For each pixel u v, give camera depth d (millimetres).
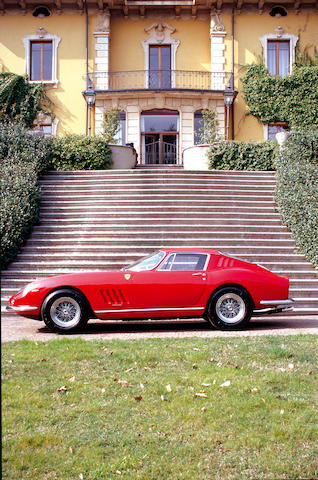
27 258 11086
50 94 24078
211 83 24156
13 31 24281
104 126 22688
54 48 24172
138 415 3857
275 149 17078
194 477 2971
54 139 17156
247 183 15070
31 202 12547
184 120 23234
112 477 2988
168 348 5840
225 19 24219
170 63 24766
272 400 4125
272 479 2955
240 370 4922
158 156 23375
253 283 7531
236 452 3285
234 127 23828
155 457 3217
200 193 14133
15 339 6770
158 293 7375
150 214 12805
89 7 24188
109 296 7328
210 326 8000
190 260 7652
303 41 24203
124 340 6410
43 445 3385
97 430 3605
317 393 4340
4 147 15633
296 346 5965
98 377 4723
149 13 24719
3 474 3010
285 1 23938
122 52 24703
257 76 23891
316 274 10664
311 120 23656
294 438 3486
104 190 14117
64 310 7297
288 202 12750
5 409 3951
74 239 11781
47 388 4414
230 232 12055
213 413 3879
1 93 23391
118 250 11266
